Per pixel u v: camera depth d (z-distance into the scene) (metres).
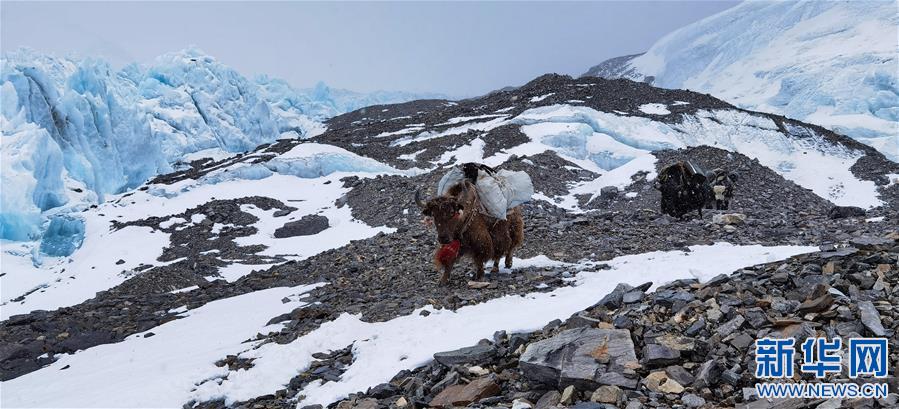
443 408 5.48
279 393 6.85
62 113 50.38
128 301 16.20
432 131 48.19
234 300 12.69
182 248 27.34
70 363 10.04
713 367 5.05
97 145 52.38
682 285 7.61
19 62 50.44
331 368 7.19
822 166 42.84
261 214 31.52
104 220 31.75
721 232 13.75
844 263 7.25
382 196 31.17
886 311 5.70
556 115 45.59
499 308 8.24
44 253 31.92
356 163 38.47
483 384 5.63
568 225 15.06
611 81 59.88
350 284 11.71
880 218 15.05
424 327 7.84
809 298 6.21
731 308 6.16
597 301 7.51
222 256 25.75
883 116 68.00
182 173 41.09
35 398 8.03
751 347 5.38
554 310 7.44
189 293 16.34
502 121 47.25
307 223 28.89
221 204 32.31
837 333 5.43
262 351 8.07
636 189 31.41
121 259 26.38
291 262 17.09
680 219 17.55
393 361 6.86
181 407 6.86
